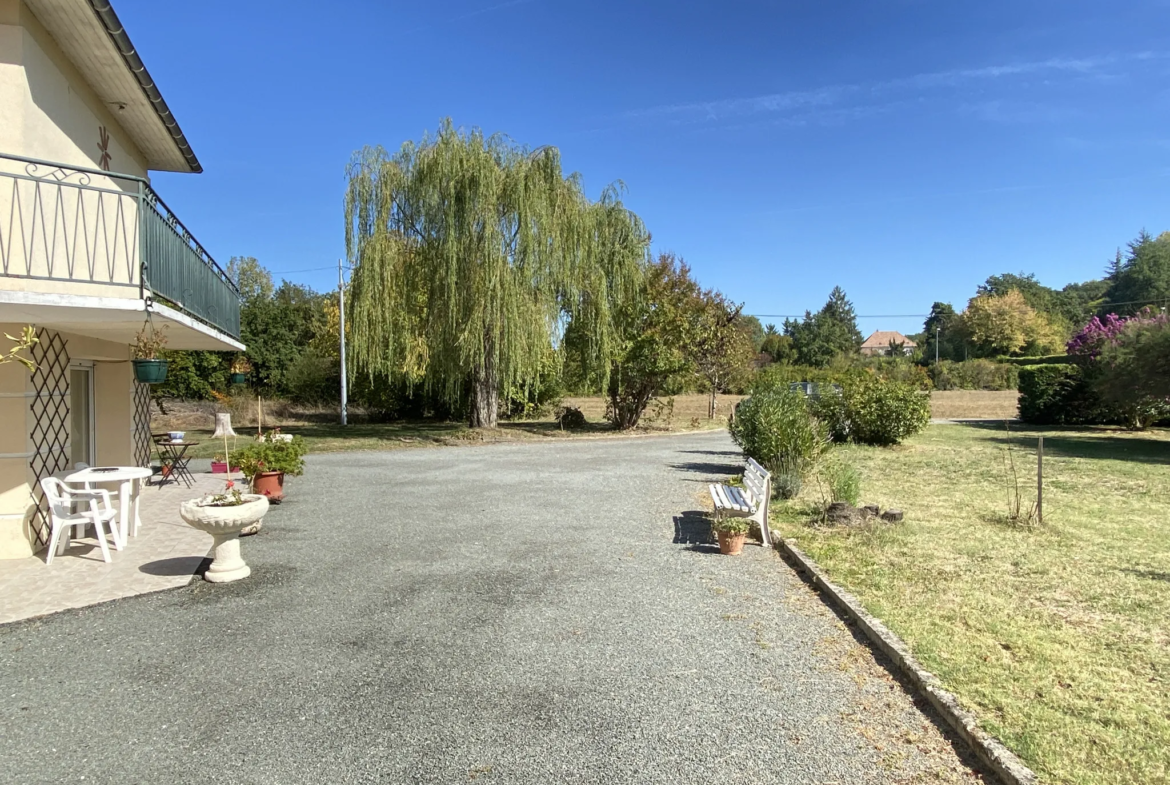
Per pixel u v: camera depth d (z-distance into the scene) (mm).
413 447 18500
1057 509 9094
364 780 3080
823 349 73750
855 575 6012
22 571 6391
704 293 28812
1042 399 24625
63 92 7781
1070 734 3336
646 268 23922
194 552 7102
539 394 27859
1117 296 64312
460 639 4738
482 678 4125
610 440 20734
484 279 17781
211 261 9930
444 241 17969
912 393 17125
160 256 7031
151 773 3154
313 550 7234
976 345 68125
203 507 6000
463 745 3371
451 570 6469
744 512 7266
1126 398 20094
